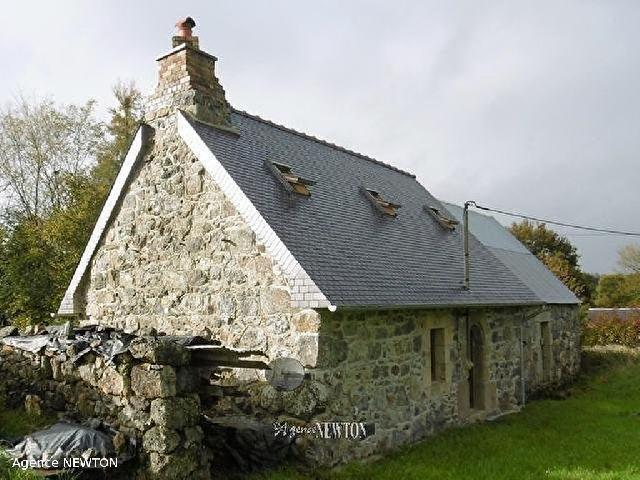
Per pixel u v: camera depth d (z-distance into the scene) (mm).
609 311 32344
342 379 8656
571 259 44469
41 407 8078
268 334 8914
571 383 19766
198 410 6988
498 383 13586
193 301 10109
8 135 24859
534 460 9258
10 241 19797
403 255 11570
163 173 10844
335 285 8586
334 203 11461
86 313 12156
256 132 11922
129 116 27156
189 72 10609
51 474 5965
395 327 9984
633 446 10461
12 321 18688
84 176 23875
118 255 11578
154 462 6473
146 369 6730
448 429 11289
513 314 14750
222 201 9820
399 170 17453
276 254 8820
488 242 20562
